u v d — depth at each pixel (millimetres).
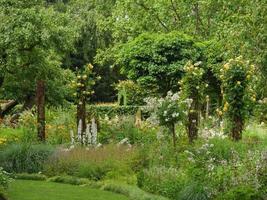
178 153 13117
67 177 13242
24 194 11375
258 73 15289
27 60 16625
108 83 38969
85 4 36094
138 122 18641
